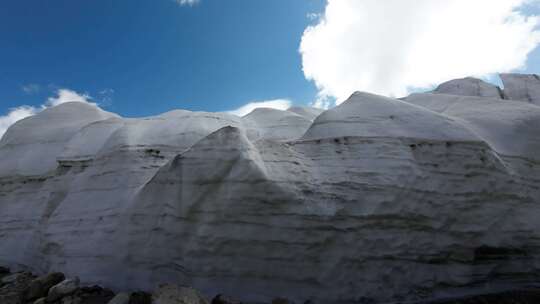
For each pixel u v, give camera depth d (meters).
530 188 7.47
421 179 6.95
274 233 6.38
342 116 8.34
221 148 6.98
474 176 7.14
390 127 7.88
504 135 8.33
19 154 12.02
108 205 8.12
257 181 6.55
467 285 6.57
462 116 9.32
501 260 6.77
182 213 6.82
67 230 8.15
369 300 6.14
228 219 6.54
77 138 11.02
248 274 6.32
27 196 10.74
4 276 8.70
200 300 5.46
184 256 6.60
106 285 6.98
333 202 6.57
